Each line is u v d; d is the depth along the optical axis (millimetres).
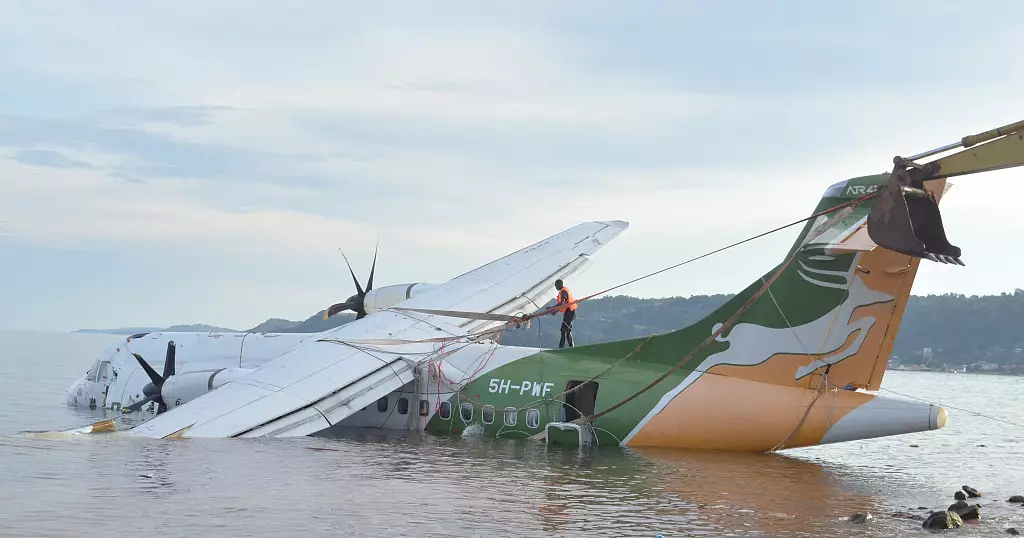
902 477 17797
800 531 12211
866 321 18219
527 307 25016
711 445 19453
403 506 13281
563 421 20891
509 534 11695
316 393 20969
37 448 18016
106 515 12227
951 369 150875
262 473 15781
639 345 21172
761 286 19312
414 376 22734
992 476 18375
